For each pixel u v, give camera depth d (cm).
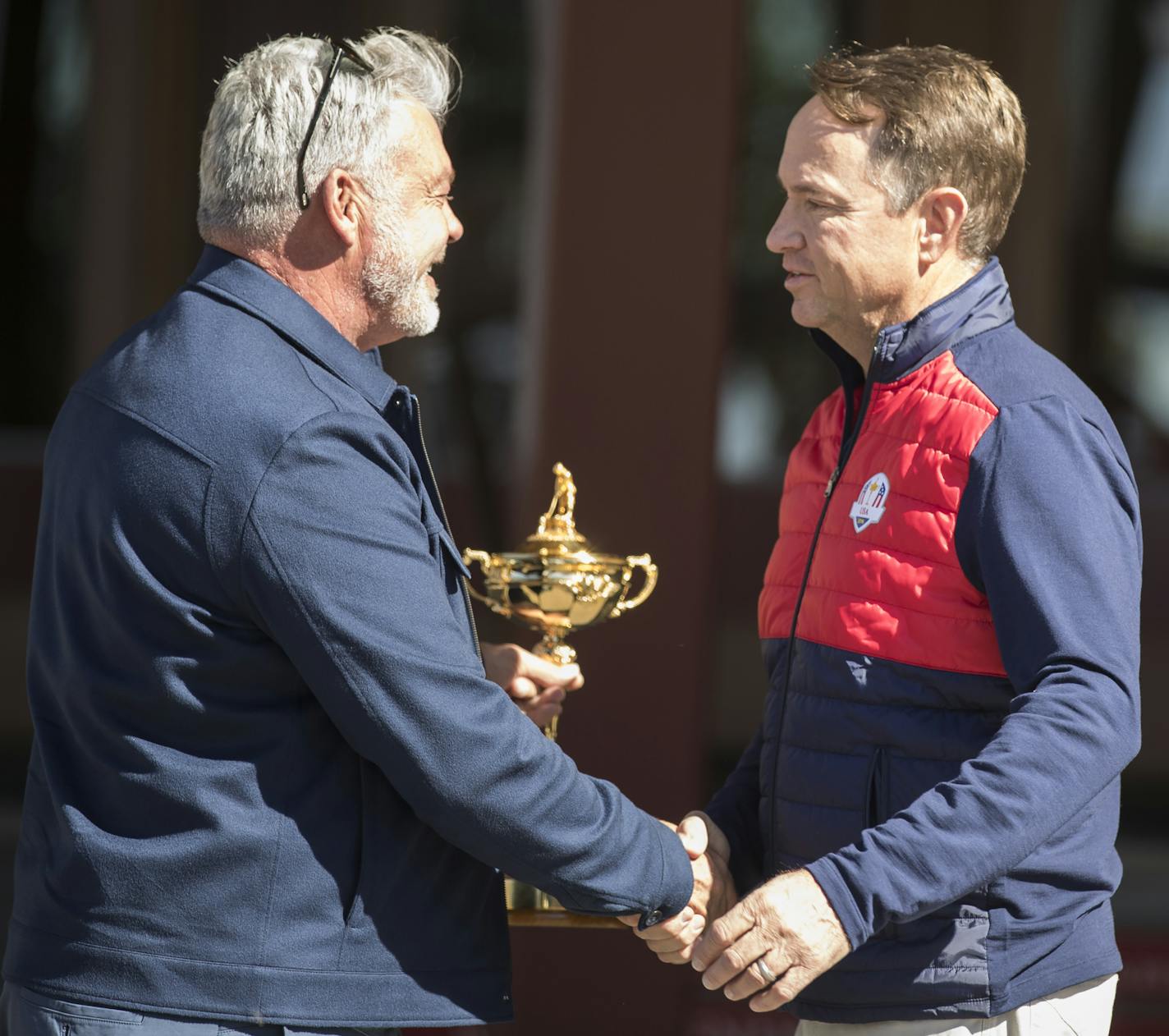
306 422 639
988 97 735
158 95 2995
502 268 3089
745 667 2864
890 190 723
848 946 650
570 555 889
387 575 643
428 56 734
